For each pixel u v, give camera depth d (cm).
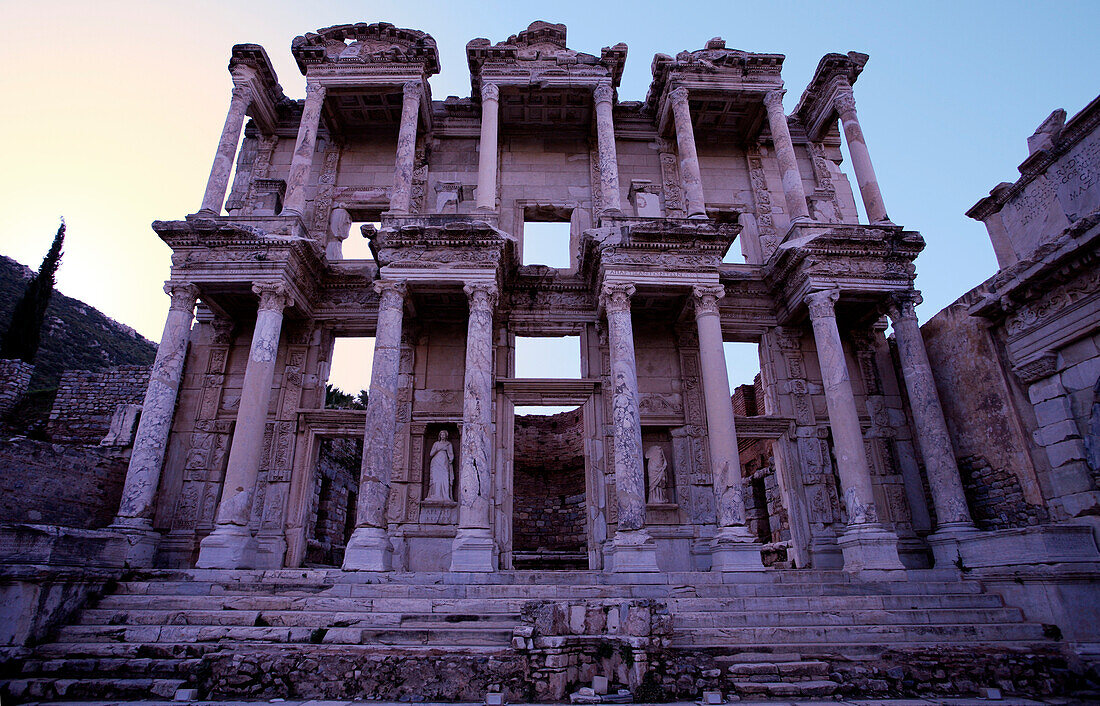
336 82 2152
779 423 1972
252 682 888
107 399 2648
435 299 1967
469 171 2338
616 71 2266
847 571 1534
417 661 897
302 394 1978
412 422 1952
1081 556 1211
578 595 1299
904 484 1920
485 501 1562
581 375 2012
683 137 2108
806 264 1855
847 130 2150
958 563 1515
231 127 2053
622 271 1814
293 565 1798
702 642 1047
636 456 1603
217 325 2038
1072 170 1529
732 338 2114
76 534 1285
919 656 980
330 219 2241
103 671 923
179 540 1789
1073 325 1388
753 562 1516
